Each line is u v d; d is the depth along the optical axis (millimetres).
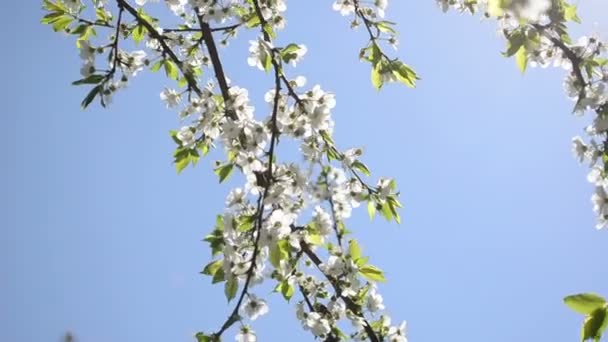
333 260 5172
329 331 5152
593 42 4398
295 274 5168
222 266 4578
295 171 4926
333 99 5238
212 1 5754
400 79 5672
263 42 4984
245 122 5145
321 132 5539
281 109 5246
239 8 5918
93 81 5527
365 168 5535
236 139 5164
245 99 5344
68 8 6117
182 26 6828
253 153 5066
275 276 5047
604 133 4430
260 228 4398
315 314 5203
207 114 5664
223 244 4684
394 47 5848
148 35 6496
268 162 4961
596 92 4379
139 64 5844
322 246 5113
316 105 5203
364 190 5500
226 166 5238
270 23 5852
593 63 4387
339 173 5445
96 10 6258
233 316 4082
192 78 6039
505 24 4312
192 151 5914
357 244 5238
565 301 2785
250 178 5059
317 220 4977
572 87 4562
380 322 5531
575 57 4375
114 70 5598
